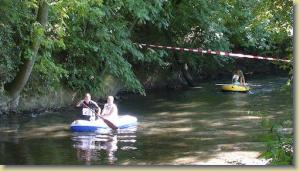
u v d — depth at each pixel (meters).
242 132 12.45
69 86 17.77
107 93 19.39
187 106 18.00
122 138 11.98
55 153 10.24
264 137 4.63
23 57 14.84
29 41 14.67
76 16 16.31
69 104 17.62
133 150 10.55
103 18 17.84
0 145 11.03
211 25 23.28
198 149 10.53
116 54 18.16
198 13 22.69
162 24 21.39
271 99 19.25
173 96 21.34
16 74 15.17
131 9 17.86
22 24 14.50
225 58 25.09
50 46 14.60
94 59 18.19
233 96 20.78
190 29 23.94
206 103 18.73
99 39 17.83
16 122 14.30
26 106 16.00
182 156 9.87
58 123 14.28
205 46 24.45
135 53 19.06
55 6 13.80
